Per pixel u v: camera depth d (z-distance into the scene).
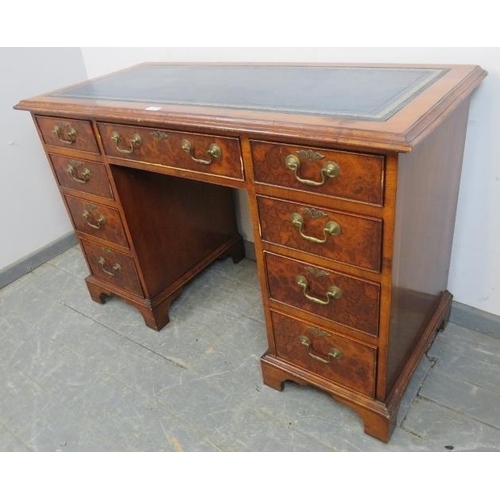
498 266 1.24
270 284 1.06
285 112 0.86
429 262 1.11
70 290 1.77
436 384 1.20
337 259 0.90
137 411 1.24
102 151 1.20
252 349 1.39
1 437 1.21
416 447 1.06
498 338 1.32
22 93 1.72
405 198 0.81
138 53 1.64
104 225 1.39
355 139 0.73
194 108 0.97
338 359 1.05
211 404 1.23
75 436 1.19
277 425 1.15
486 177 1.14
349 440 1.10
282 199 0.90
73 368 1.40
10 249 1.84
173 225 1.48
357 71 1.10
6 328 1.60
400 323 1.00
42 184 1.88
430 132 0.74
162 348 1.43
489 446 1.04
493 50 1.01
